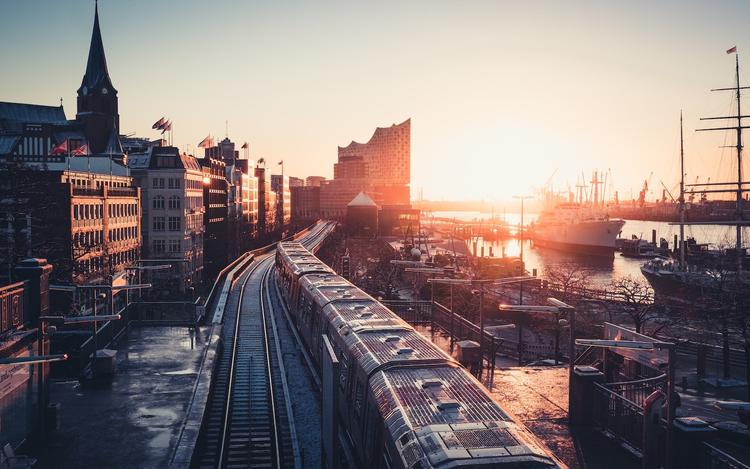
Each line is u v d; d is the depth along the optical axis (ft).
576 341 67.82
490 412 55.62
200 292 304.50
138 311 154.51
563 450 71.67
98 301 185.68
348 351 81.00
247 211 509.35
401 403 57.88
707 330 176.45
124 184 281.95
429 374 65.87
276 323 170.60
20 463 60.64
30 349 78.54
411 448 49.85
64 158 289.12
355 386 74.95
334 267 337.72
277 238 622.54
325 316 105.70
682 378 115.75
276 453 80.38
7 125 350.84
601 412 78.33
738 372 125.08
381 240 570.87
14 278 79.82
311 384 111.65
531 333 190.19
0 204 156.46
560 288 281.54
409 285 274.16
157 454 75.46
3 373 70.64
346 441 78.33
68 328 135.95
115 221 241.14
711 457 62.18
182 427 84.38
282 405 100.42
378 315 99.04
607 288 352.49
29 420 77.66
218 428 91.20
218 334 142.31
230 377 110.52
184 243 300.20
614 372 88.38
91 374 107.34
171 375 109.19
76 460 73.56
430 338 152.25
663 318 209.46
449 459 46.14
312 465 77.82
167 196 297.74
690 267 318.65
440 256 345.92
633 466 67.00
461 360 106.42
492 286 269.03
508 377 104.47
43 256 161.79
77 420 86.94
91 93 325.01
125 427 84.33
